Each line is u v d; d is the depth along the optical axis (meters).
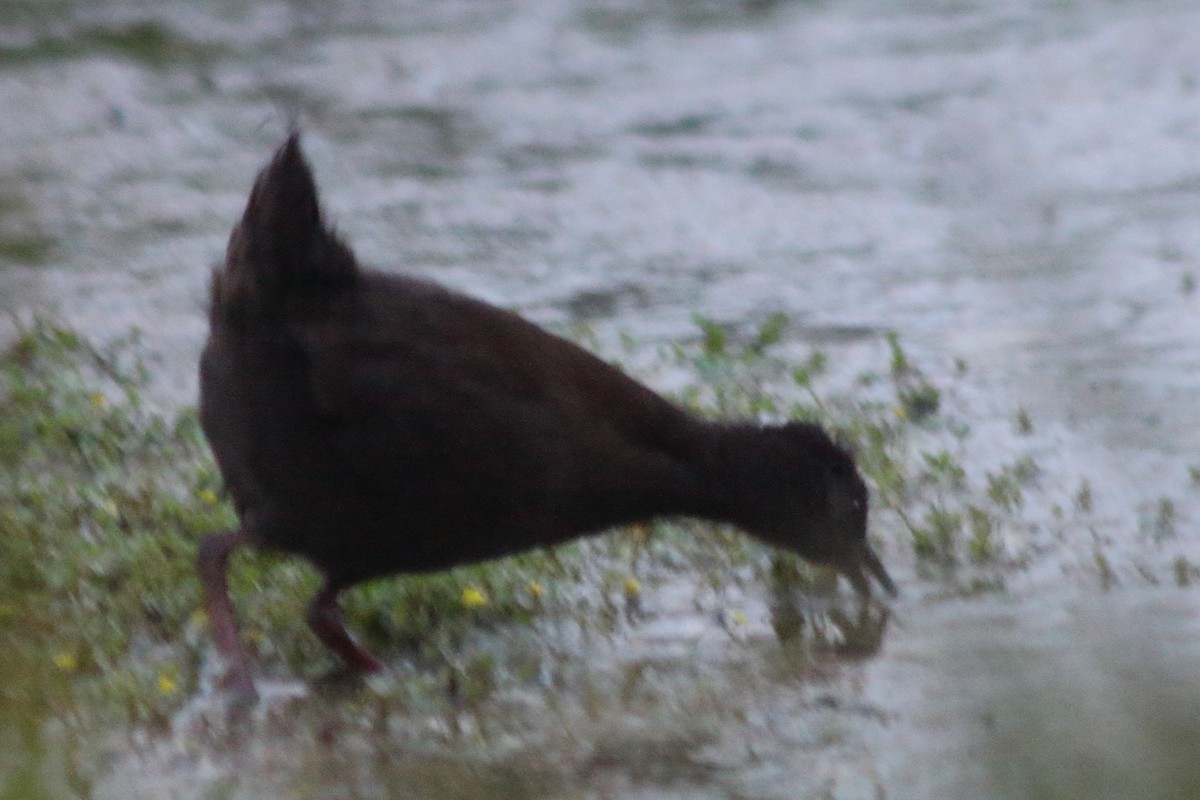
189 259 17.86
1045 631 10.93
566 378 10.85
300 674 10.70
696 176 20.30
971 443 13.78
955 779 9.12
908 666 10.67
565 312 16.66
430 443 10.31
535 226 18.88
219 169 20.45
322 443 10.30
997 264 17.62
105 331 15.99
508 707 10.23
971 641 10.79
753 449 11.38
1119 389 14.60
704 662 10.80
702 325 15.76
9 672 10.33
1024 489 12.99
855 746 9.70
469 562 10.82
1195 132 21.12
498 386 10.48
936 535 12.19
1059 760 8.65
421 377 10.30
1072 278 17.11
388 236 18.48
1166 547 12.10
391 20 26.11
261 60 24.30
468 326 10.58
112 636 10.73
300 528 10.53
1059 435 13.89
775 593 11.76
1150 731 8.73
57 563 11.41
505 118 22.27
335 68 24.05
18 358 15.09
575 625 11.28
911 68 23.80
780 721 10.02
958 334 16.05
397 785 9.34
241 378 10.35
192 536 11.88
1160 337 15.68
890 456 13.41
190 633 10.93
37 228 18.61
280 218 10.23
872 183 19.98
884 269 17.67
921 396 14.48
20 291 16.97
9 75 23.28
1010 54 24.17
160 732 9.84
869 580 11.69
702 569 11.98
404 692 10.38
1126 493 12.90
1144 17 25.33
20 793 9.14
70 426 13.35
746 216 19.12
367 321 10.34
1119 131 21.23
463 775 9.45
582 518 10.98
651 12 26.55
